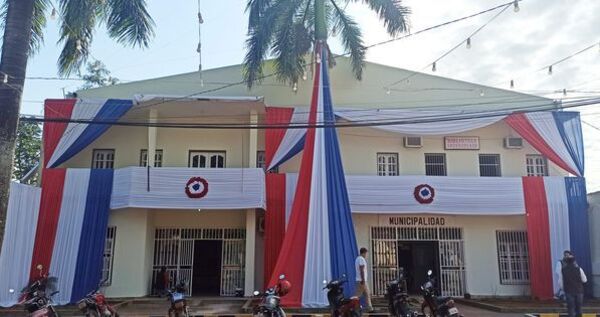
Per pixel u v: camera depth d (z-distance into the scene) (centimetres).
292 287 1348
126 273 1623
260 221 1767
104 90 1825
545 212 1708
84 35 1152
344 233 1407
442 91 1878
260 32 1564
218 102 1655
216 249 1811
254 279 1658
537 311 1372
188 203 1591
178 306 970
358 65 1716
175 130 1817
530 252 1680
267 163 1702
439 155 1869
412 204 1689
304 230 1399
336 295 995
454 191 1705
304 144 1648
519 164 1856
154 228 1773
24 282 1484
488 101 1861
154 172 1606
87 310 1006
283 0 1588
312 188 1437
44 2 1091
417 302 1429
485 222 1820
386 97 1870
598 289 1650
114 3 1128
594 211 1716
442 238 1812
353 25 1717
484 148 1866
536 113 1781
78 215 1592
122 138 1805
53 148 1677
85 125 1698
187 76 1845
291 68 1609
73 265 1555
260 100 1648
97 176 1627
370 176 1711
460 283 1781
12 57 884
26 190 1525
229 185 1611
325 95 1529
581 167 1748
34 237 1549
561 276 1073
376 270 1766
